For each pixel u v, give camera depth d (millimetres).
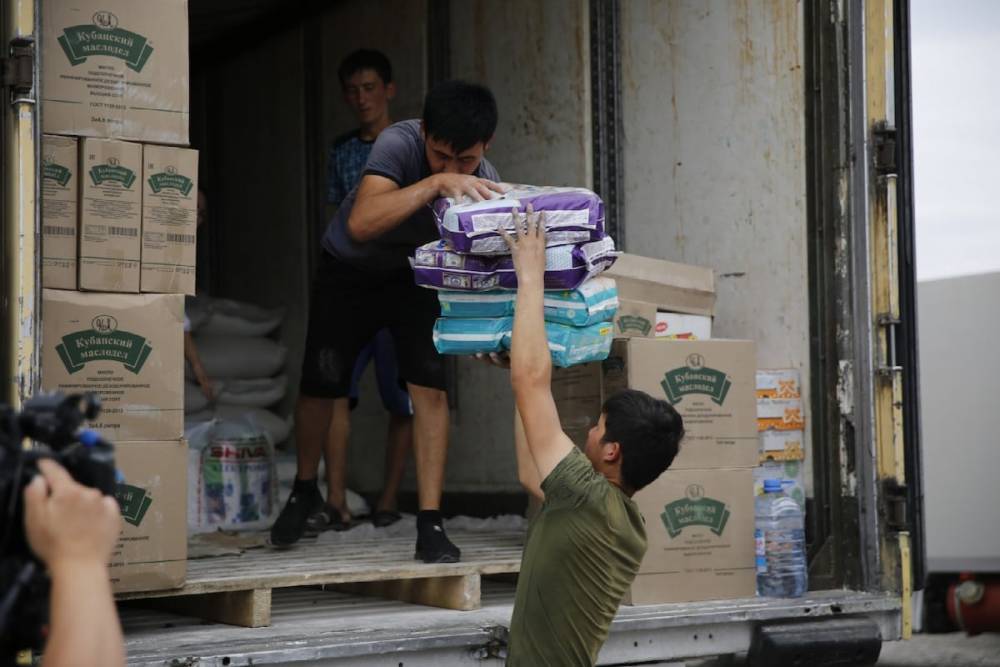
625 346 4750
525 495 6355
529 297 3160
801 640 4770
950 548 7457
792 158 5398
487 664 4133
